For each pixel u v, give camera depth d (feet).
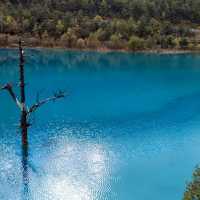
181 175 158.81
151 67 446.19
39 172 156.15
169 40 611.47
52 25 568.00
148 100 279.69
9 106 245.04
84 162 167.02
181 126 220.64
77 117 230.48
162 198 141.28
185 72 420.36
